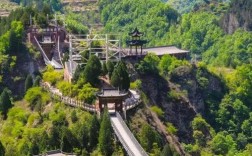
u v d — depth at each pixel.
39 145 187.38
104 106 196.38
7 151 194.38
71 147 181.75
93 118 186.00
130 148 176.12
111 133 184.75
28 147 191.25
